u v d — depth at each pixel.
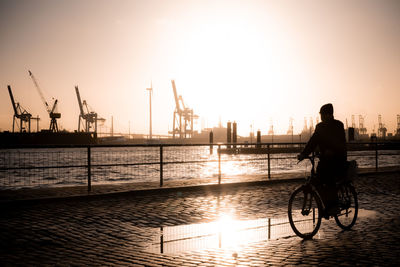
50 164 10.55
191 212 8.43
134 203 9.60
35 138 120.62
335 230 6.54
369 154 16.78
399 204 9.30
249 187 12.69
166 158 12.18
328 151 6.45
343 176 6.49
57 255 5.14
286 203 9.62
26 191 10.76
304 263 4.63
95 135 127.19
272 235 6.24
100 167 11.14
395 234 6.18
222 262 4.70
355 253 5.06
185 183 12.59
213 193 11.35
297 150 15.10
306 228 6.68
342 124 6.54
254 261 4.73
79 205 9.30
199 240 5.95
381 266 4.49
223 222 7.36
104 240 6.01
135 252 5.26
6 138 118.12
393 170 17.00
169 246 5.59
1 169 9.97
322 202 6.51
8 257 5.06
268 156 14.25
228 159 13.22
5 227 6.96
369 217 7.69
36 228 6.89
